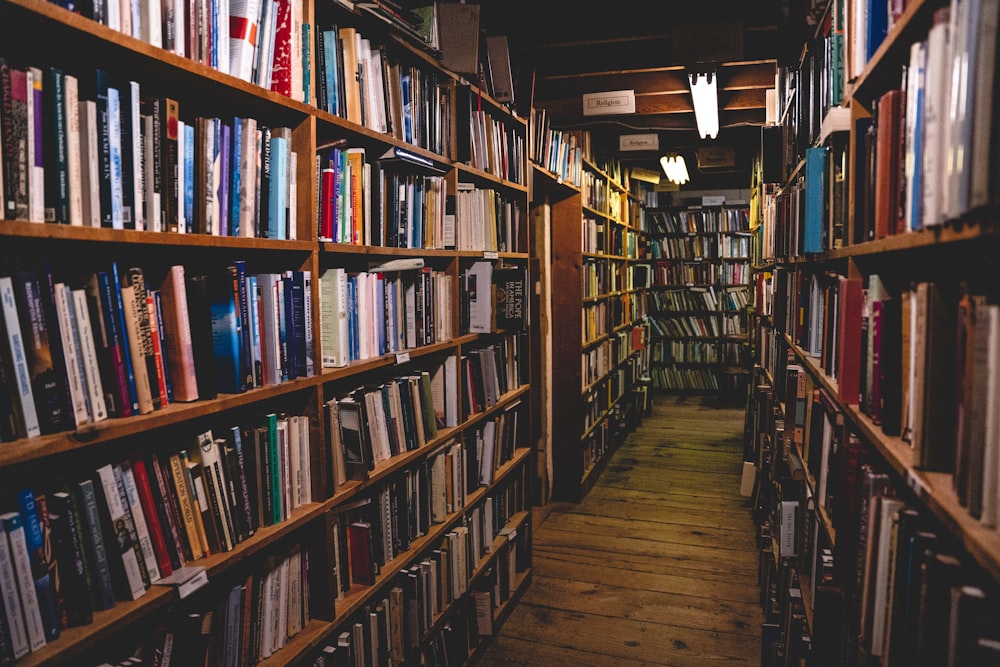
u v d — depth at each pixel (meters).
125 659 1.36
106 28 1.17
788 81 3.29
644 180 8.06
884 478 1.33
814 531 2.10
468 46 2.76
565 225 5.09
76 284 1.26
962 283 0.99
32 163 1.12
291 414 1.87
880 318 1.29
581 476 5.02
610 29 3.51
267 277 1.66
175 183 1.40
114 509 1.28
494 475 3.23
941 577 0.98
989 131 0.76
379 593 2.31
